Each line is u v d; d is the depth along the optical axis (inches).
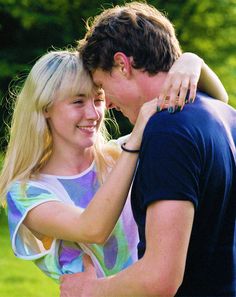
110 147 198.8
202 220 152.8
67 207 179.5
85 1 795.4
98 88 187.0
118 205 164.4
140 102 165.5
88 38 173.3
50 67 185.5
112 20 166.9
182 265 146.6
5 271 504.4
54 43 808.9
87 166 194.4
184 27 807.1
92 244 187.5
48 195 184.1
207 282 156.3
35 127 187.5
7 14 798.5
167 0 804.6
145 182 149.1
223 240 157.6
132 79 164.7
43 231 182.4
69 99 185.3
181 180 146.1
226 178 154.6
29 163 189.2
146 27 163.9
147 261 147.8
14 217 186.1
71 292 173.2
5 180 190.4
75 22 802.8
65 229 175.5
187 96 156.7
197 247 153.9
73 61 185.2
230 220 158.4
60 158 192.5
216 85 174.1
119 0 777.6
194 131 149.5
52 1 791.7
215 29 813.9
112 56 165.2
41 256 187.3
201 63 166.4
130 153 163.2
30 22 782.5
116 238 189.3
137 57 162.9
